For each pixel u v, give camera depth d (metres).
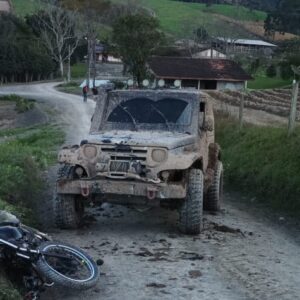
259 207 12.19
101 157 8.68
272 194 12.83
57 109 50.62
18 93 74.25
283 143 15.23
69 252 6.39
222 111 23.81
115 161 8.59
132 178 8.48
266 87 79.94
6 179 10.52
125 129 9.88
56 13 115.81
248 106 39.91
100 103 10.25
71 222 9.02
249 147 16.59
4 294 5.50
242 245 8.77
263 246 8.84
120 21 73.06
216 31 150.25
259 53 127.38
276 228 10.30
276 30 157.25
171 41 124.44
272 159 14.49
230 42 124.06
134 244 8.44
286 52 122.31
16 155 13.38
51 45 115.38
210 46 115.88
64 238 8.65
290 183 12.50
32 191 11.07
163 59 72.94
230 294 6.57
